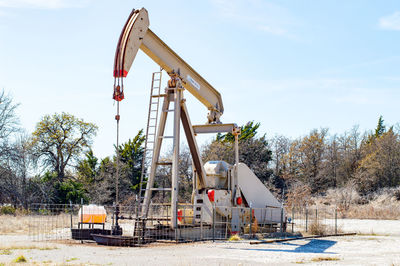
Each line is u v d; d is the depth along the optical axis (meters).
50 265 10.12
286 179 65.94
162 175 52.19
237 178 20.19
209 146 61.12
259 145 63.81
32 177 46.88
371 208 41.84
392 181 58.91
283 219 22.44
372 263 11.54
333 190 56.28
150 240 16.09
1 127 42.28
